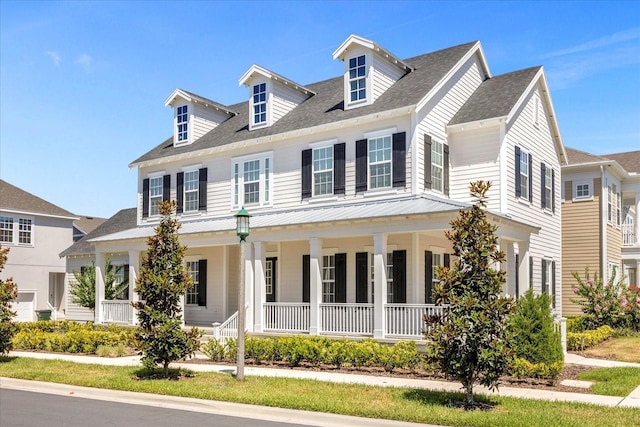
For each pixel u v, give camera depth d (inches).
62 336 806.5
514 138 821.2
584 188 1112.8
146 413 430.9
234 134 992.2
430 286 775.7
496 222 670.5
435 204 683.4
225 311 965.8
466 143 812.6
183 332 554.3
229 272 981.8
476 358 409.1
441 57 901.8
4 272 1437.0
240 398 450.0
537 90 924.6
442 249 814.5
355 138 812.0
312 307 723.4
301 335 687.7
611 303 887.1
